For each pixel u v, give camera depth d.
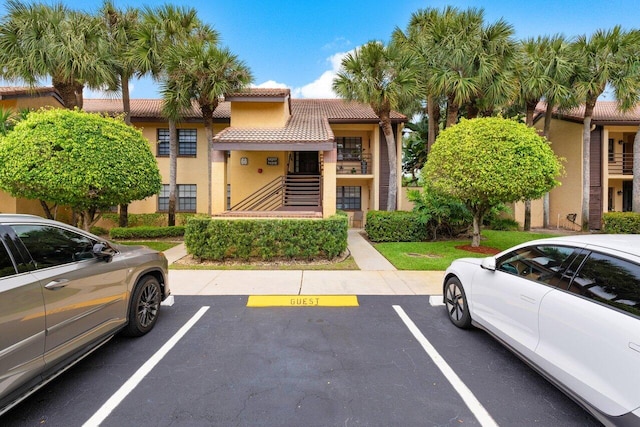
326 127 12.27
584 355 2.24
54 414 2.44
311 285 6.04
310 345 3.62
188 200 16.58
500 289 3.25
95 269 3.08
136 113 15.98
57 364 2.61
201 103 13.06
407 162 22.95
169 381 2.89
